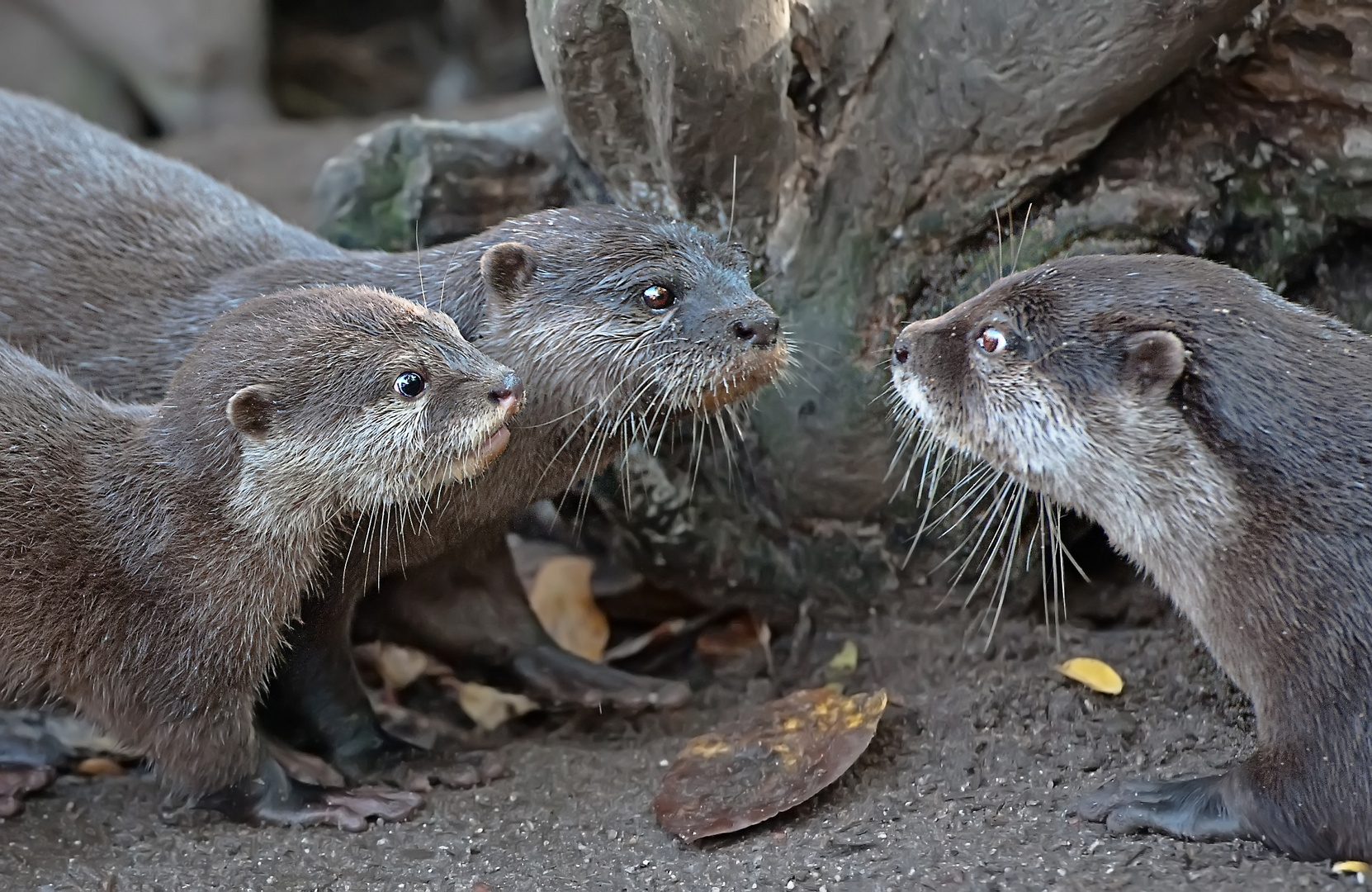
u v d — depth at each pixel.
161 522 6.29
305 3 17.08
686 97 6.82
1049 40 6.70
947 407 6.12
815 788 6.35
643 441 7.29
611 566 8.34
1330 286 7.30
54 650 6.40
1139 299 5.79
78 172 7.57
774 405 7.61
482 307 6.85
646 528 7.96
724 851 6.06
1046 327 5.86
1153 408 5.68
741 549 7.95
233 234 7.56
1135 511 5.85
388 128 8.49
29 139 7.66
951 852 5.80
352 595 6.88
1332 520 5.51
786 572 7.93
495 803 6.70
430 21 17.08
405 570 7.26
